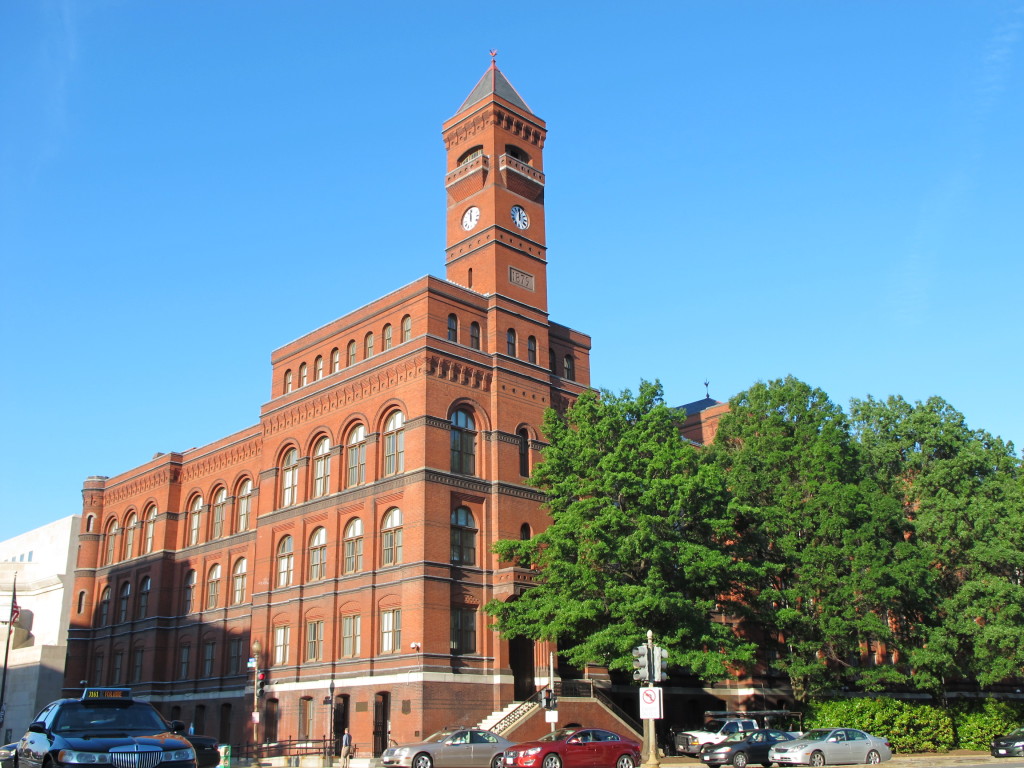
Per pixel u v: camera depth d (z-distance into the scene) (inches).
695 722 2324.1
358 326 2298.2
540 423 2255.2
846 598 1978.3
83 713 821.2
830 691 2158.0
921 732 2143.2
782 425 2146.9
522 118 2496.3
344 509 2162.9
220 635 2600.9
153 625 2815.0
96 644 3083.2
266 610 2292.1
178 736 811.4
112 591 3073.3
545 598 1812.3
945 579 2285.9
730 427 2231.8
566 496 1877.5
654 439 1844.2
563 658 2069.4
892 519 2065.7
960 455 2297.0
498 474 2117.4
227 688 2517.2
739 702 2427.4
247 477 2696.9
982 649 2087.8
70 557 3715.6
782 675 2502.5
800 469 2098.9
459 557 2025.1
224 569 2659.9
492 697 1958.7
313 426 2324.1
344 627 2087.8
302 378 2445.9
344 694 2012.8
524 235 2404.0
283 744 1971.0
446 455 2046.0
